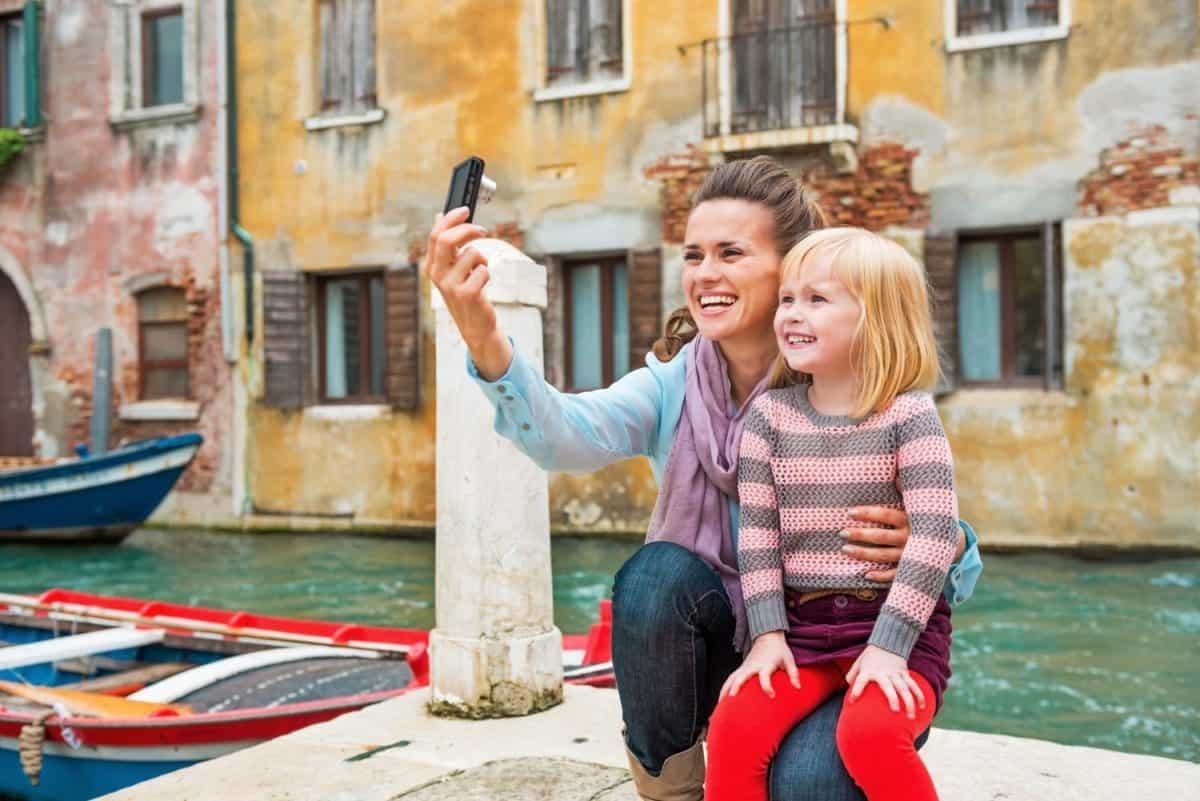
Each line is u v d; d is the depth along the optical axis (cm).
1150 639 695
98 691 488
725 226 192
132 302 1455
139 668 530
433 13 1297
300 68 1358
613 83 1214
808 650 177
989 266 1102
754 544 181
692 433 193
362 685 456
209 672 475
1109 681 611
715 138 1155
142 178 1444
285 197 1364
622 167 1216
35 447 1510
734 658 195
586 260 1262
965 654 674
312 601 901
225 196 1380
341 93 1362
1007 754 296
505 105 1266
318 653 503
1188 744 511
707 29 1177
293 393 1358
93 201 1473
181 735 407
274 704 438
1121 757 293
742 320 192
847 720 162
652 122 1203
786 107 1154
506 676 354
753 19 1171
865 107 1118
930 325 183
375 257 1324
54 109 1493
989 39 1070
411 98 1309
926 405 177
